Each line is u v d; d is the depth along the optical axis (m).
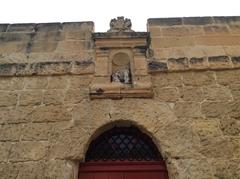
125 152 5.04
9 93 5.42
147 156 4.98
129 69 5.71
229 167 4.47
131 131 5.15
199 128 4.89
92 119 5.01
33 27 6.43
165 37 6.21
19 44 6.15
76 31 6.34
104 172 4.72
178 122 4.96
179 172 4.42
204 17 6.55
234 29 6.34
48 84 5.53
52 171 4.48
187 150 4.64
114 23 6.29
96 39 5.98
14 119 5.07
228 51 5.96
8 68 5.71
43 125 4.98
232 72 5.65
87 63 5.76
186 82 5.50
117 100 5.24
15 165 4.55
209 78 5.56
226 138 4.78
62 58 5.87
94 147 5.06
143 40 5.96
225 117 5.03
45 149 4.70
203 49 6.00
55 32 6.33
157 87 5.44
